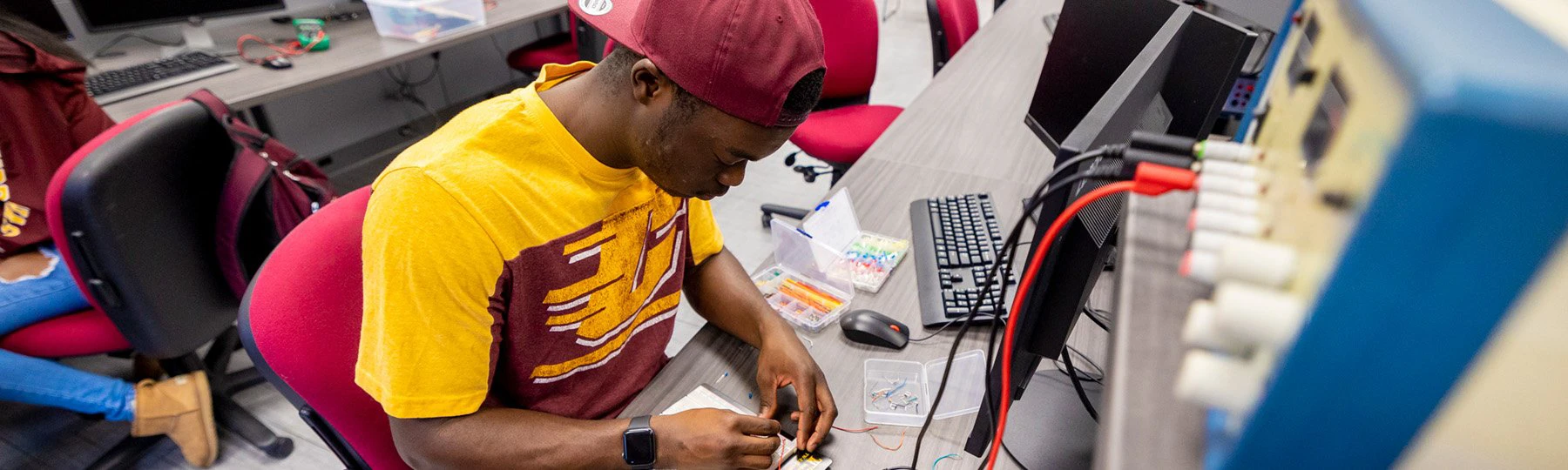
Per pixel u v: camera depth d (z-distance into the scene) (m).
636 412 0.83
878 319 0.93
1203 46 0.96
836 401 0.84
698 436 0.73
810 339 0.95
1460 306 0.16
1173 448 0.24
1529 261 0.14
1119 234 0.38
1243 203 0.28
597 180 0.75
